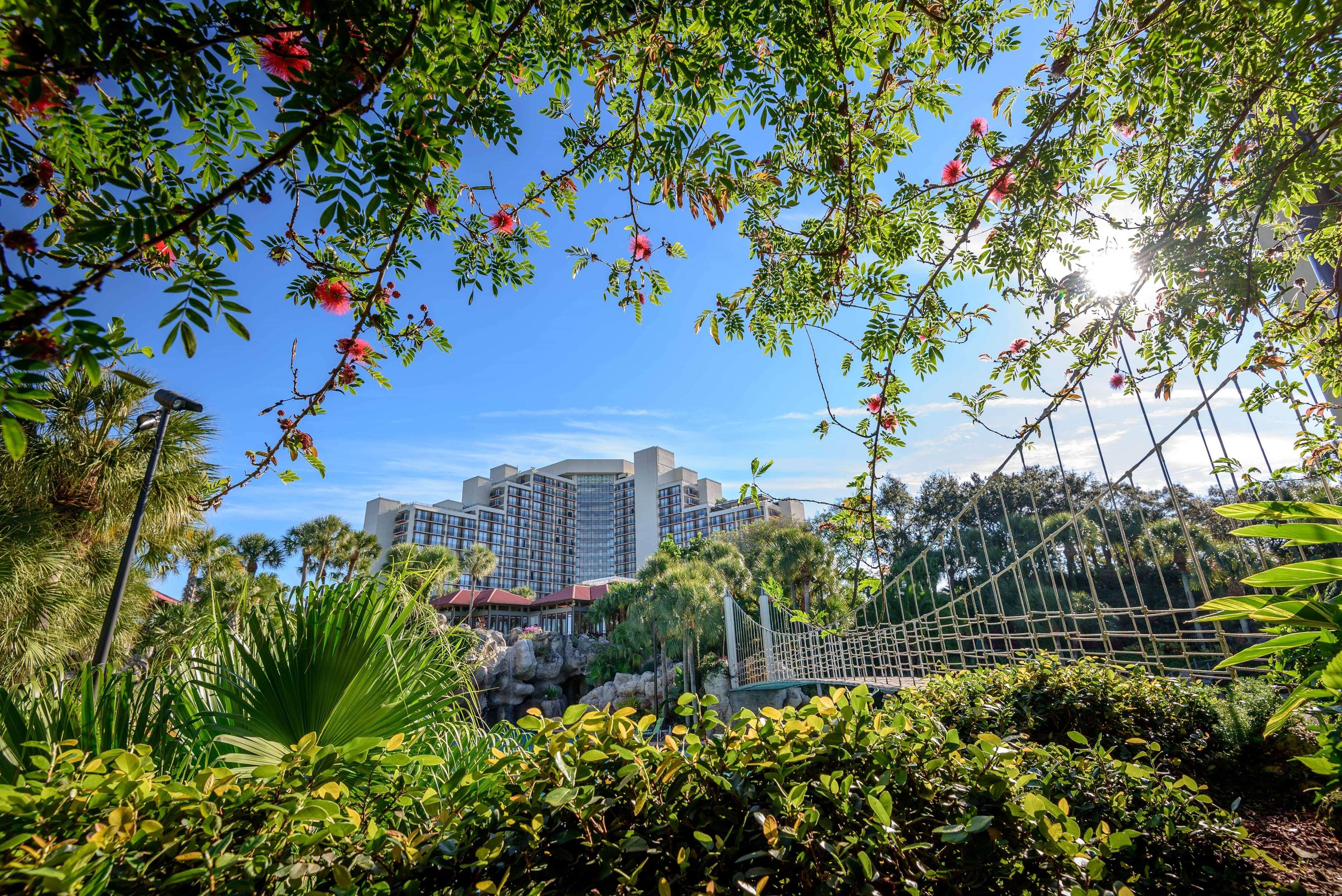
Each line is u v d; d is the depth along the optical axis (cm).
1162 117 230
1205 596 325
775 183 239
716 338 293
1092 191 280
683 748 146
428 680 210
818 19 158
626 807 129
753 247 266
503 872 115
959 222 269
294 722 182
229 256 126
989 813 139
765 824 116
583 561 11138
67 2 90
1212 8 178
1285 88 223
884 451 271
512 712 3166
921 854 133
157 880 100
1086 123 237
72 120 130
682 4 159
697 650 2789
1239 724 354
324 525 3084
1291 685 357
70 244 117
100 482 761
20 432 90
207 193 145
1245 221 278
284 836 113
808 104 181
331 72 104
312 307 188
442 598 3459
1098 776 233
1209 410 307
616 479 11812
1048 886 138
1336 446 322
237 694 180
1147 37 190
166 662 189
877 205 222
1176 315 283
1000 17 197
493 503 10719
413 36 108
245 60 125
